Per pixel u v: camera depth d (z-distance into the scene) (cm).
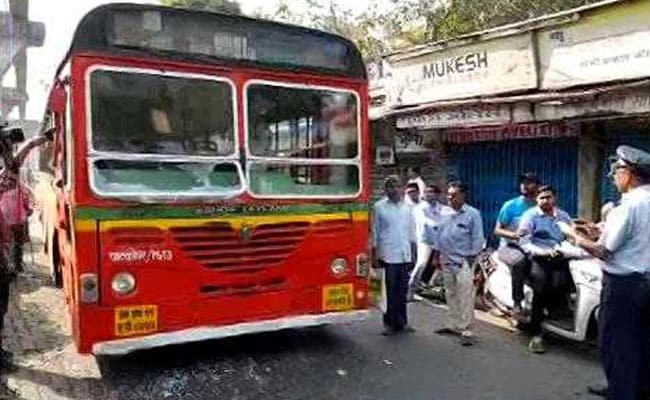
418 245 934
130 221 563
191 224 585
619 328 492
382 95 1255
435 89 1100
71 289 598
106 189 556
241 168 611
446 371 625
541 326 696
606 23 812
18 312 833
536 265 685
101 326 555
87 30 556
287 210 631
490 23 1327
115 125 564
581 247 520
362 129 679
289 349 696
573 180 962
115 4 564
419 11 1487
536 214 702
